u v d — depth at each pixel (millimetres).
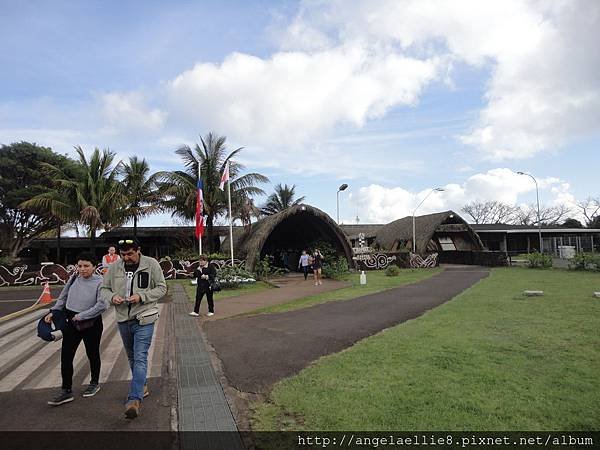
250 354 6742
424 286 16500
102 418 4332
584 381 4820
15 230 34812
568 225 58938
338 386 4930
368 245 48281
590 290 13430
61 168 34281
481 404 4246
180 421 4199
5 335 8875
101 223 25781
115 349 7414
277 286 18359
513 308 9953
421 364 5637
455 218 34125
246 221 27531
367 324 8859
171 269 23266
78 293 4820
